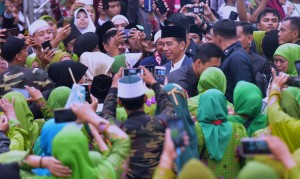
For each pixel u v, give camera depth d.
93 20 16.72
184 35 13.54
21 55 13.08
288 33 14.17
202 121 10.52
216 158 10.41
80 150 7.87
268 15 16.11
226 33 13.27
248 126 10.88
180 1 18.05
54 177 8.15
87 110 8.14
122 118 10.49
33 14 16.92
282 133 9.66
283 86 10.23
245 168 6.60
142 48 15.01
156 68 11.30
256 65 13.67
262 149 6.90
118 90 9.23
